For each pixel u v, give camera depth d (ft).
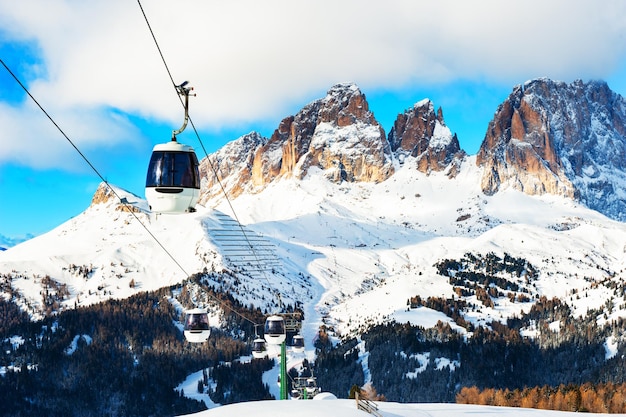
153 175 59.98
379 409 180.96
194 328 113.19
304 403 165.07
